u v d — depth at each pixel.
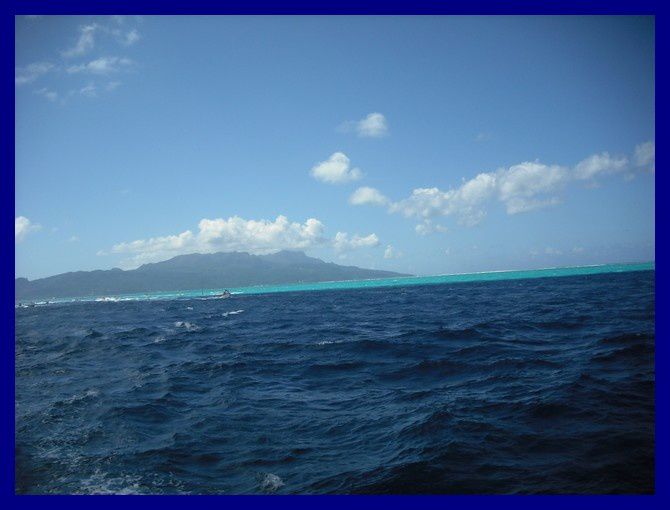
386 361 16.38
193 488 7.61
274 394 12.97
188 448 9.25
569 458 7.55
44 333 34.75
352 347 19.59
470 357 15.75
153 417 11.38
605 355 14.41
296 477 7.75
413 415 10.22
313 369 15.97
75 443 9.85
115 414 11.66
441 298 49.28
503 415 9.62
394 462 7.89
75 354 22.70
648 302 30.11
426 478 7.21
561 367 13.48
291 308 48.41
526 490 6.72
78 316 55.22
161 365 18.34
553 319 24.58
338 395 12.59
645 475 6.92
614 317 23.64
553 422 9.07
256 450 9.02
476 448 8.09
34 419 11.64
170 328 32.94
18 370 18.97
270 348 20.98
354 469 7.83
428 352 17.25
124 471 8.37
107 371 17.89
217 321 37.16
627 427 8.59
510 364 14.34
